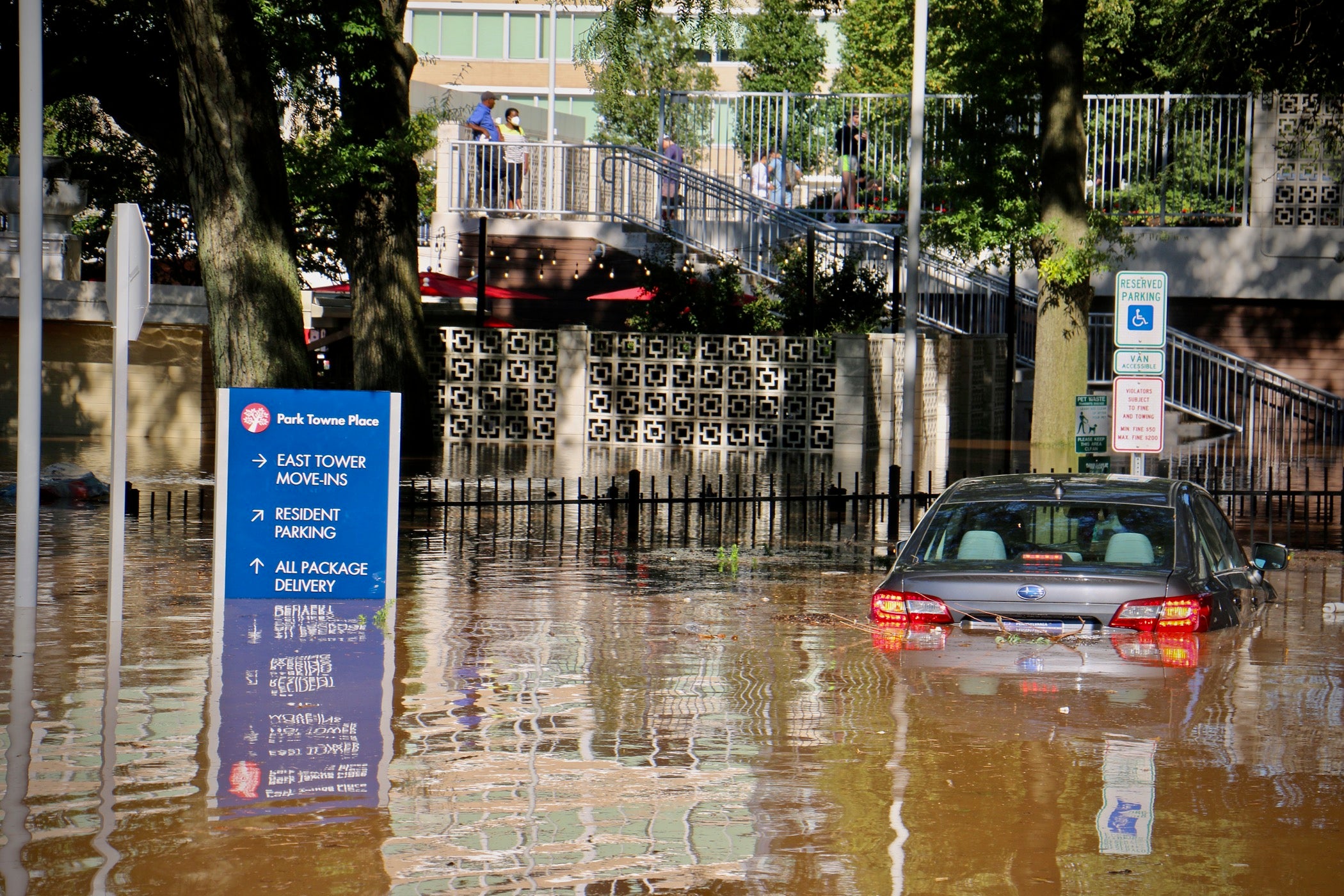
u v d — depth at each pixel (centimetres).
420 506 2391
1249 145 4719
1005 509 1228
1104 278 4875
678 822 781
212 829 769
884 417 4084
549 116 5962
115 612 1373
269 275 2300
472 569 1798
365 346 3722
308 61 3212
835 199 5209
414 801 819
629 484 2312
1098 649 1140
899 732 957
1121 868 709
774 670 1163
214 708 1033
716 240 4800
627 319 4847
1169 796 824
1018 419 4931
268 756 908
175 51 2289
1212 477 3231
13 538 2002
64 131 4016
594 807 808
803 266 4450
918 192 3089
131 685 1109
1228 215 4794
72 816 788
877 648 1198
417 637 1320
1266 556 1331
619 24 3978
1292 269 4728
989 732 951
